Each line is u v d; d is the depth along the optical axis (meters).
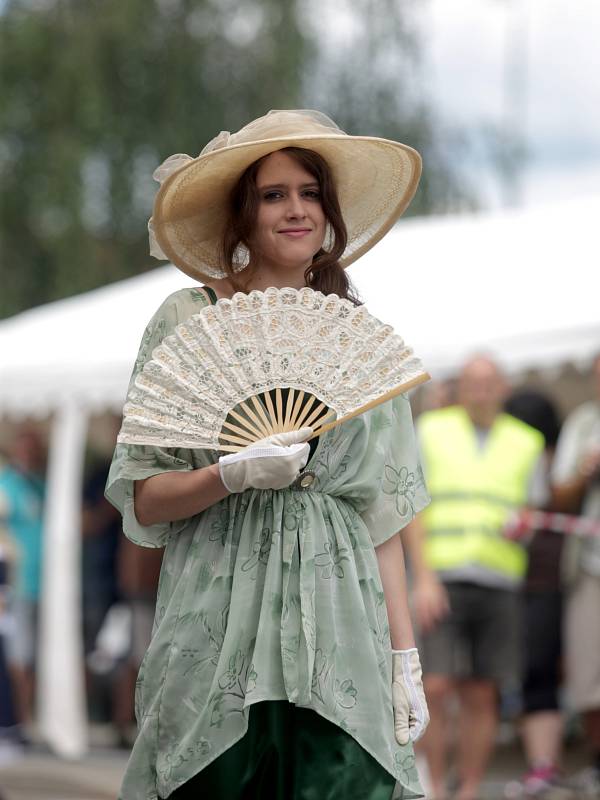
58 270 24.28
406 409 4.97
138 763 4.68
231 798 4.62
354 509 4.83
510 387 13.09
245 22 25.09
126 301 14.29
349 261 5.25
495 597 10.52
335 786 4.60
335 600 4.64
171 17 24.80
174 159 4.89
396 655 4.87
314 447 4.67
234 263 4.99
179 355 4.52
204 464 4.65
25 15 24.62
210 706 4.53
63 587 14.02
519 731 13.71
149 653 4.68
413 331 12.02
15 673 13.89
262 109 24.66
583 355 11.35
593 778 11.15
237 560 4.61
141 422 4.52
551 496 11.13
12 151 24.53
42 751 14.13
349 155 4.93
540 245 12.49
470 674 10.59
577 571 11.02
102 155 24.48
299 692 4.50
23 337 14.30
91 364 13.52
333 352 4.54
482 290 12.15
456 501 10.62
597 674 10.93
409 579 11.23
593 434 11.12
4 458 17.28
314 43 25.09
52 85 24.08
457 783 11.41
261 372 4.52
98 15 24.47
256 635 4.57
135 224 24.66
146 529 4.74
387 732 4.67
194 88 24.66
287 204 4.79
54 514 13.94
